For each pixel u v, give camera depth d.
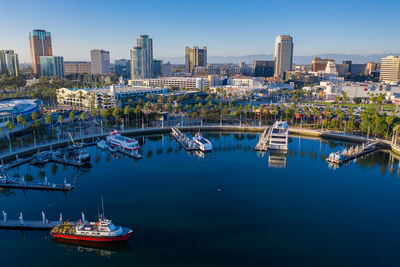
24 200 135.12
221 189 148.88
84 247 103.12
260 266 93.12
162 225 114.75
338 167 184.25
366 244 104.44
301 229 113.50
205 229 112.50
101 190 146.38
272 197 140.50
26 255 97.75
